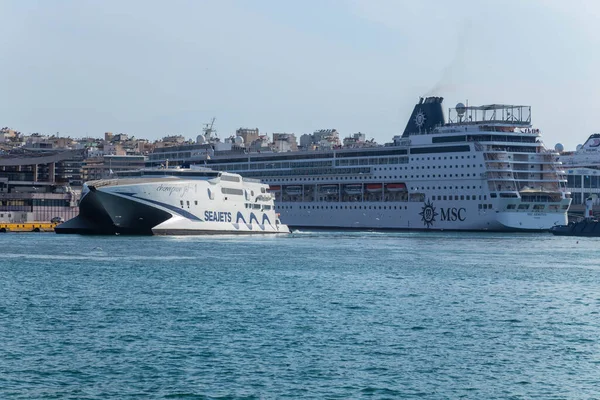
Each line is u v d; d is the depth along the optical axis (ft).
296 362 291.17
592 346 322.96
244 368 282.56
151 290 449.48
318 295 440.04
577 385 270.46
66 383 263.70
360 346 316.60
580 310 405.39
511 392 262.47
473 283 504.02
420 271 567.59
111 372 275.80
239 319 364.99
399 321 368.07
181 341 319.47
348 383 268.21
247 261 618.44
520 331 350.23
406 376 277.23
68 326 344.69
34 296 423.23
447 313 391.24
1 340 316.60
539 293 463.42
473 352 310.65
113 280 490.08
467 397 256.73
